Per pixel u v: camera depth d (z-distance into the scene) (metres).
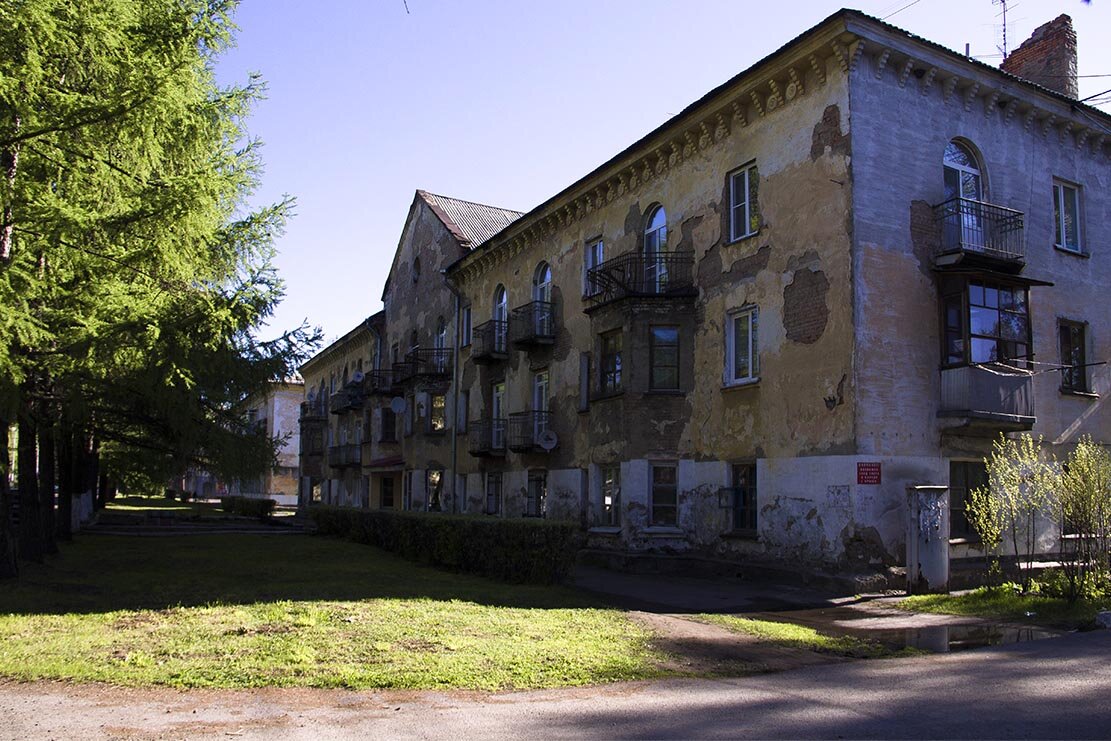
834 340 14.80
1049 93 17.47
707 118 18.34
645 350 19.14
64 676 7.20
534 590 13.05
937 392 15.23
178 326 11.54
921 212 15.59
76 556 17.66
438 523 16.78
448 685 7.14
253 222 13.20
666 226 19.92
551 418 23.70
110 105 10.86
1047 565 15.58
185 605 10.91
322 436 50.34
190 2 13.09
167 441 15.16
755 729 5.92
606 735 5.77
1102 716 6.14
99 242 11.47
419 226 35.53
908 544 13.90
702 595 13.98
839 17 14.70
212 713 6.21
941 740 5.60
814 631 10.45
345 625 9.48
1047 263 17.73
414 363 32.47
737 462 17.12
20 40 10.16
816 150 15.61
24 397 11.55
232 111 14.05
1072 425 17.58
